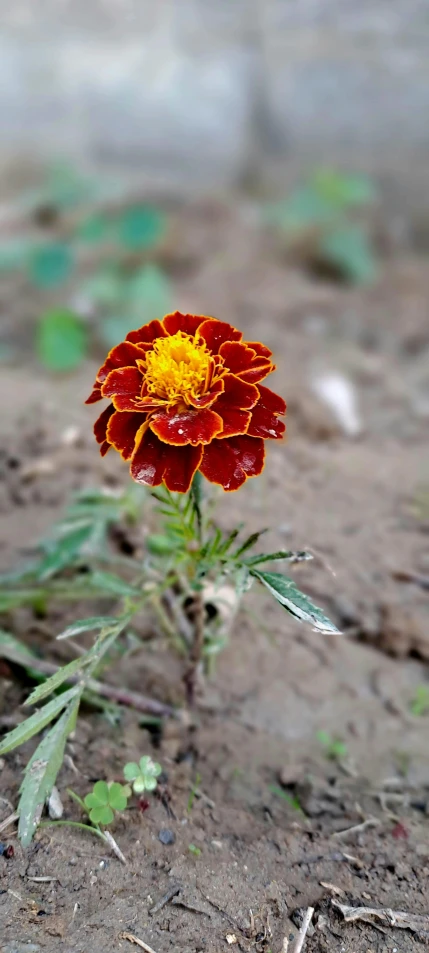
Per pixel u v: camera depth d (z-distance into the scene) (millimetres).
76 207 752
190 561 250
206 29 783
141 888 221
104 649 238
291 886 230
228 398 217
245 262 698
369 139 799
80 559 313
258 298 650
